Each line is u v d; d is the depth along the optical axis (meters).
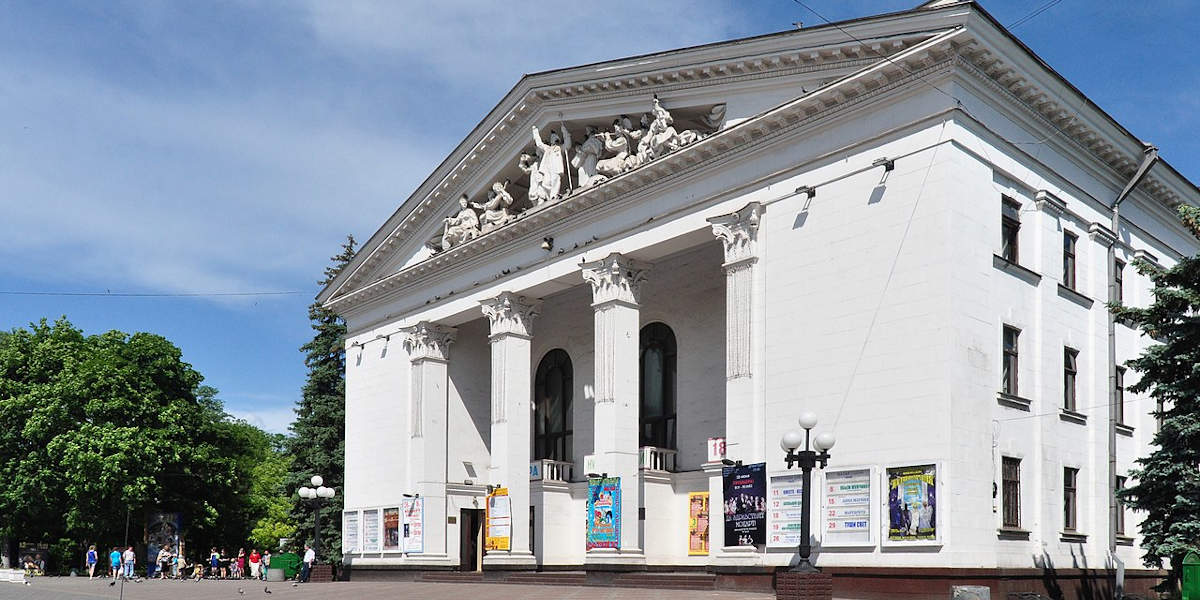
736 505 32.12
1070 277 32.72
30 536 66.62
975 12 28.03
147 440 61.06
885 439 28.80
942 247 28.25
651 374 43.09
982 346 28.64
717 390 39.84
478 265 44.88
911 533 27.73
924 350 28.28
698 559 38.66
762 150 33.31
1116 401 34.34
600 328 37.91
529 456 42.38
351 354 53.19
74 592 38.03
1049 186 31.95
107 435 59.88
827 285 30.91
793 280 31.86
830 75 31.80
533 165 41.47
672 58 35.34
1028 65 29.73
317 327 64.62
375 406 50.75
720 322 40.22
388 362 50.25
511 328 42.59
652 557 38.66
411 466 47.19
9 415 62.69
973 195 28.97
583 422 45.44
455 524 47.22
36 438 61.66
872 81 30.14
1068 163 32.94
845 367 30.09
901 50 29.97
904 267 29.06
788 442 25.36
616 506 36.44
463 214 45.47
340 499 61.97
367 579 49.00
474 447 48.81
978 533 27.58
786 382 31.56
